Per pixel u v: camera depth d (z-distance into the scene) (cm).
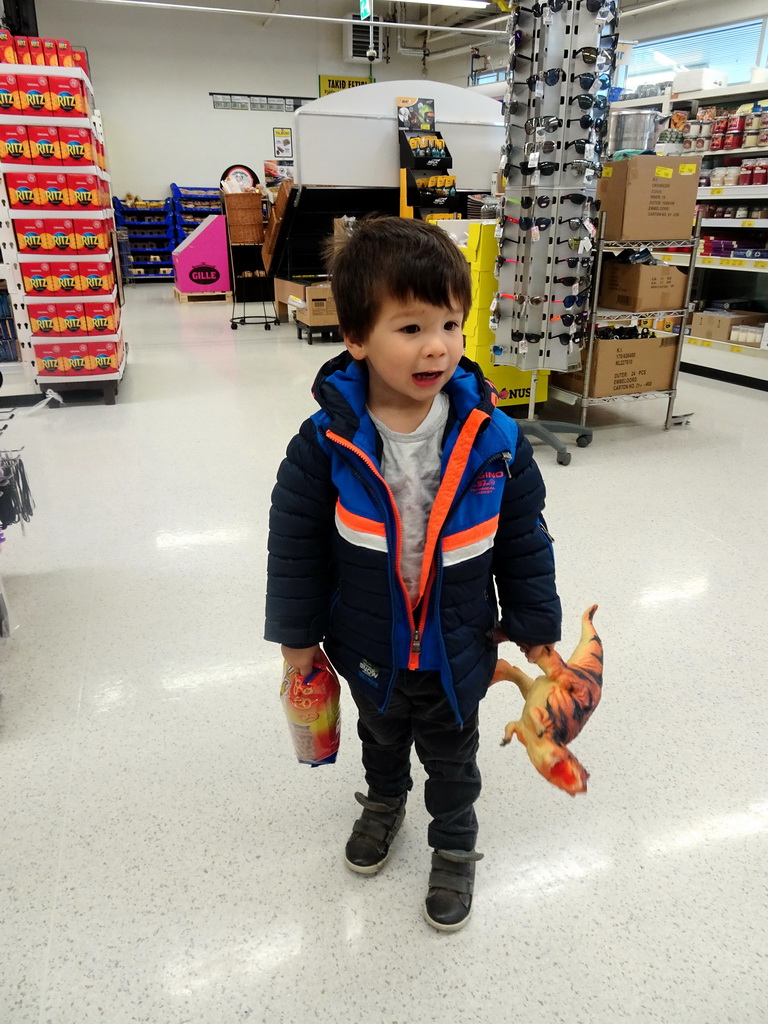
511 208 329
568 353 344
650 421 425
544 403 459
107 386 455
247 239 829
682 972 114
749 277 593
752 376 513
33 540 267
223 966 115
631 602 225
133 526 279
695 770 156
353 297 83
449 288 80
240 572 244
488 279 368
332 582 106
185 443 380
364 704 111
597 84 299
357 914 123
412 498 95
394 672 102
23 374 452
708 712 175
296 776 155
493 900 126
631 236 344
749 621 215
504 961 115
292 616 103
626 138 369
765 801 148
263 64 1278
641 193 337
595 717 173
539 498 101
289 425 413
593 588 233
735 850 137
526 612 105
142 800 148
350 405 92
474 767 119
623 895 127
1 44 379
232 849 137
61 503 301
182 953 117
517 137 318
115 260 534
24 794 150
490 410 92
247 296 921
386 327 82
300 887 129
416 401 92
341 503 95
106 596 228
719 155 530
